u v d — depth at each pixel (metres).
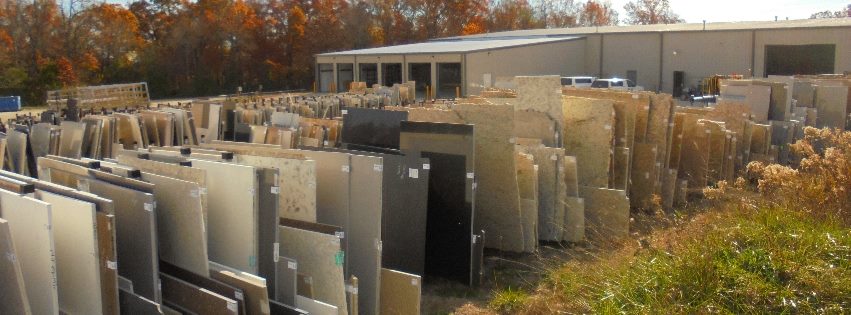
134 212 4.58
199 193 4.59
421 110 8.47
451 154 7.23
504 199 8.11
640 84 39.72
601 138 9.50
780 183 6.66
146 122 11.67
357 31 53.66
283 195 5.84
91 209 4.12
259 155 6.32
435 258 7.43
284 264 4.93
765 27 35.88
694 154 11.49
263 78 52.22
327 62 40.97
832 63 34.41
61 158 5.98
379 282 5.93
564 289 6.29
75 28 46.38
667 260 5.70
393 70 40.12
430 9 58.78
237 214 4.98
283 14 52.41
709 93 32.19
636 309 5.14
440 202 7.32
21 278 3.70
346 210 6.07
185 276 4.71
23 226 4.16
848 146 6.86
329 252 5.04
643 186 10.34
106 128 10.77
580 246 8.31
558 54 39.59
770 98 14.48
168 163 5.38
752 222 5.98
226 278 4.53
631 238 7.96
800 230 5.64
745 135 12.57
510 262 7.93
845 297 4.80
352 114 8.30
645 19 77.69
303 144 11.00
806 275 5.00
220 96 46.06
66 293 4.40
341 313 5.01
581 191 9.10
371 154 6.98
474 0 60.47
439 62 35.84
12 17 43.88
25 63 44.19
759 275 5.15
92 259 4.14
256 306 4.36
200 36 48.94
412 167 6.90
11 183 4.56
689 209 10.12
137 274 4.59
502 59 36.56
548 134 9.46
